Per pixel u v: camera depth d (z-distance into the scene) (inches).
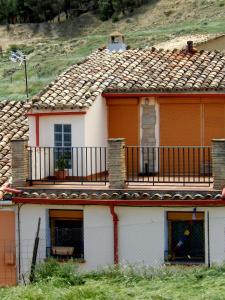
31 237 1175.6
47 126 1255.5
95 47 4424.2
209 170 1253.7
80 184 1191.6
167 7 5644.7
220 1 5423.2
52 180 1208.8
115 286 1026.1
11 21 6363.2
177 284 1012.5
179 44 2172.7
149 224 1143.6
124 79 1321.4
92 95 1264.8
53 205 1167.6
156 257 1142.3
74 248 1178.6
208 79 1290.6
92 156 1252.5
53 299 976.3
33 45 5364.2
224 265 1073.5
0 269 1184.2
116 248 1149.7
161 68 1365.7
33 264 1139.3
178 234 1155.3
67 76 1360.7
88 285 1028.5
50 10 6279.5
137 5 5890.8
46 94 1289.4
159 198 1130.0
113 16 5841.5
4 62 4229.8
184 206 1130.7
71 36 5821.9
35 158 1208.8
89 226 1159.0
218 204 1118.4
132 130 1295.5
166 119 1282.0
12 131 1366.9
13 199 1170.6
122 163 1154.7
